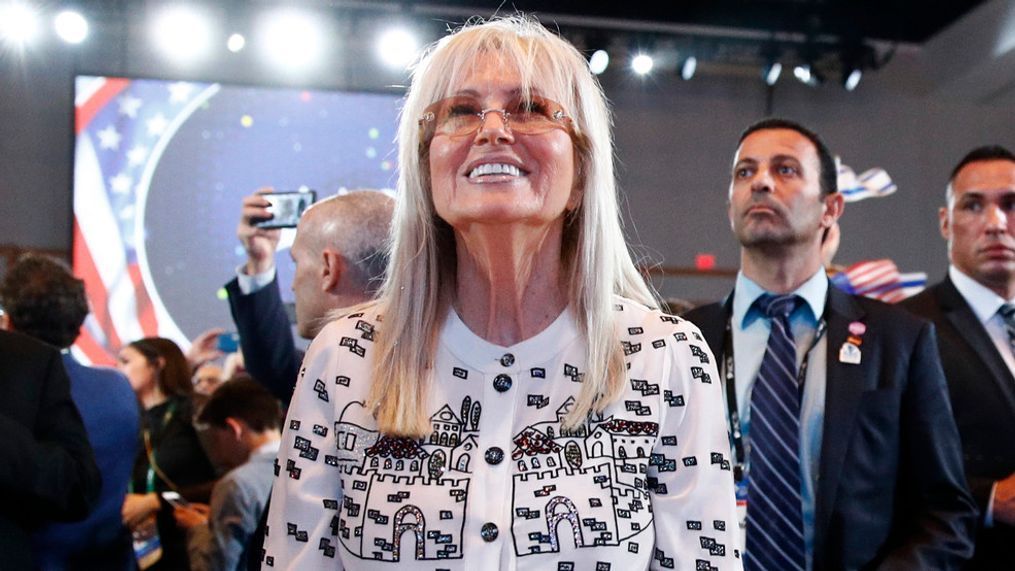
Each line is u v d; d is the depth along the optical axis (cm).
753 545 200
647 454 124
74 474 194
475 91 124
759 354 220
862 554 197
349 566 121
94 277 627
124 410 276
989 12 662
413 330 128
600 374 125
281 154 652
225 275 639
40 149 650
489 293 128
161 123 643
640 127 713
